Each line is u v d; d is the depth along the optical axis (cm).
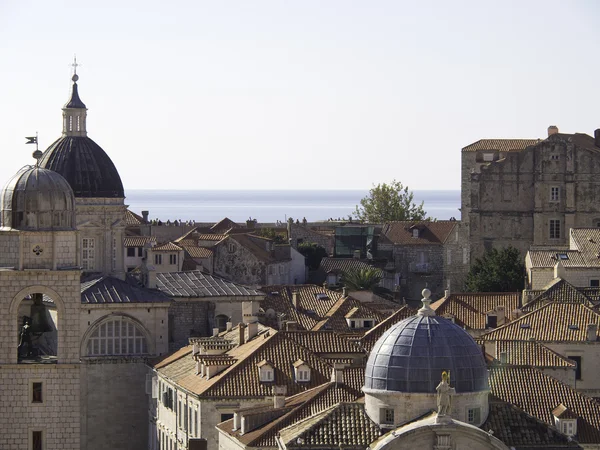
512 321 19300
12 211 14562
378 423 13288
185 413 16788
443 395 12306
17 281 14538
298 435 13262
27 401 14588
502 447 12156
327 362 16375
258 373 16112
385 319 19912
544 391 14675
